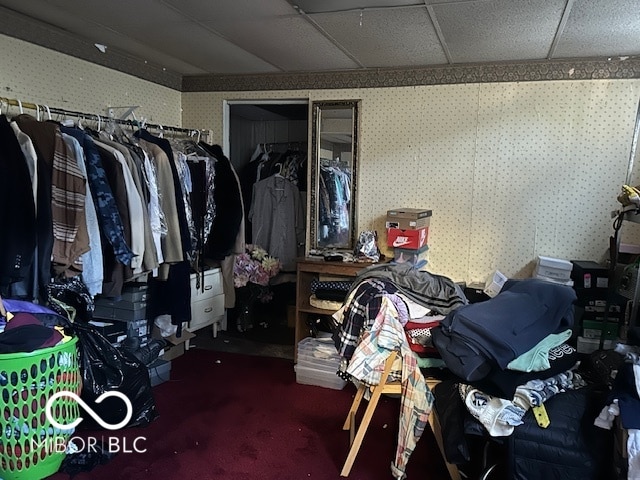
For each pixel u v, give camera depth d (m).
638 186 3.02
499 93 3.24
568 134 3.14
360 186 3.63
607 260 3.13
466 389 1.91
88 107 3.12
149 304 3.13
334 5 2.26
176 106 3.99
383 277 2.41
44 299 2.22
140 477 2.14
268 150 4.92
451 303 2.32
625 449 1.61
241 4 2.29
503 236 3.33
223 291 3.88
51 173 2.22
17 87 2.65
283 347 3.86
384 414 2.80
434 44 2.83
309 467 2.26
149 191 2.81
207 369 3.38
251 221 4.54
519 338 1.86
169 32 2.79
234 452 2.36
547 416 1.81
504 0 2.11
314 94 3.69
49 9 2.46
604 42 2.70
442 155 3.41
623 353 1.96
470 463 2.21
